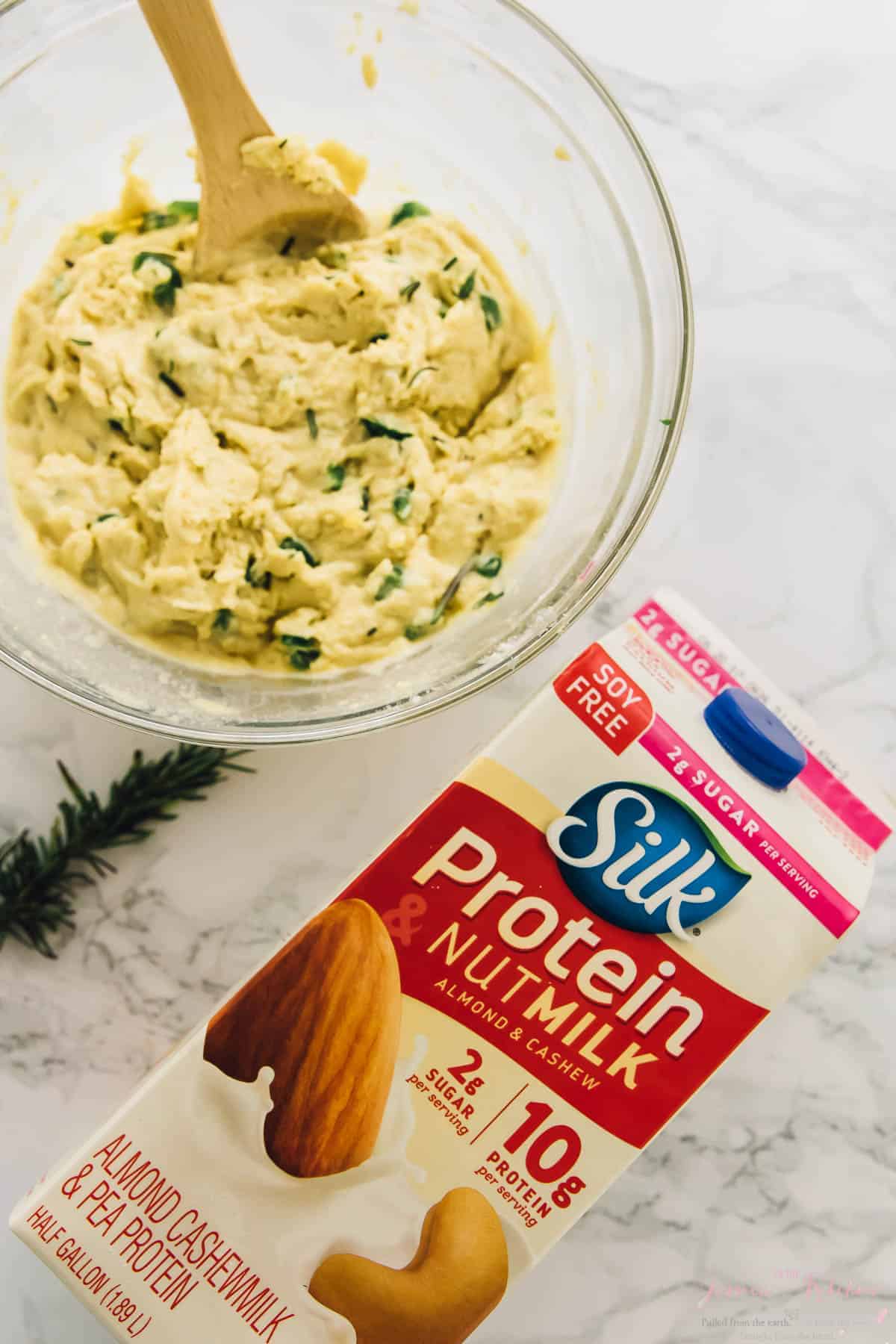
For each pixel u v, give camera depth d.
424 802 0.54
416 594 0.50
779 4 0.55
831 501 0.55
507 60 0.50
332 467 0.50
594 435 0.51
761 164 0.55
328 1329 0.45
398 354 0.50
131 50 0.51
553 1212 0.46
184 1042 0.47
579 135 0.50
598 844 0.46
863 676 0.55
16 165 0.51
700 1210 0.54
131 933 0.53
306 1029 0.46
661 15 0.55
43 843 0.52
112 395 0.49
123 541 0.49
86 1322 0.52
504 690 0.54
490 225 0.53
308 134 0.54
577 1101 0.46
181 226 0.52
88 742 0.54
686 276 0.48
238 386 0.50
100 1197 0.45
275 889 0.53
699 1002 0.46
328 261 0.51
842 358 0.55
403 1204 0.46
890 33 0.55
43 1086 0.53
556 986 0.46
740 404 0.55
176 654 0.50
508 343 0.52
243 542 0.49
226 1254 0.45
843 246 0.55
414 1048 0.46
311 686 0.50
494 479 0.51
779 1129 0.54
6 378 0.51
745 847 0.46
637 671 0.47
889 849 0.54
